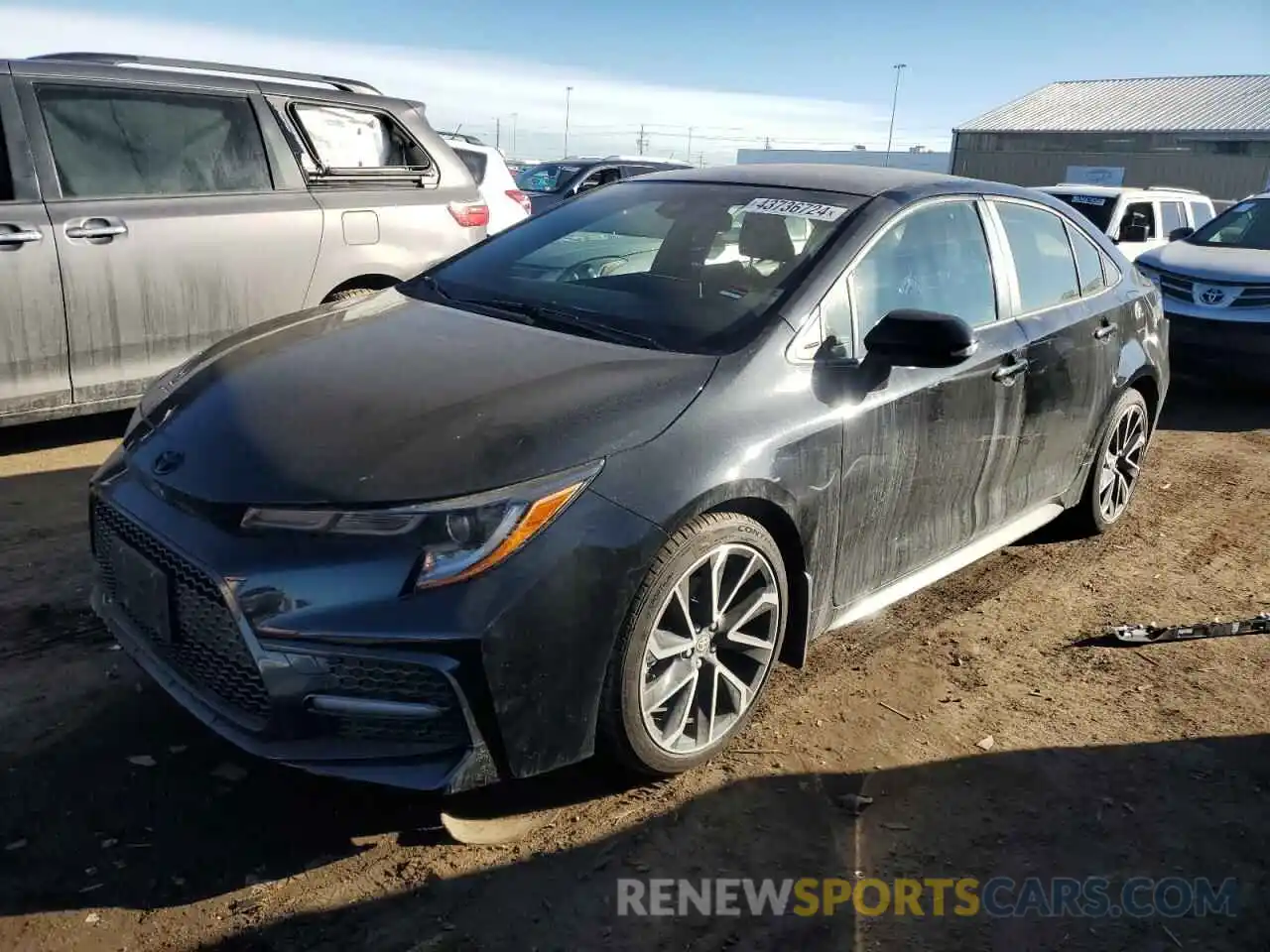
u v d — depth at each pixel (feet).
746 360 9.66
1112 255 15.87
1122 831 9.27
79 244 15.89
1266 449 22.38
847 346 10.53
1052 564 15.28
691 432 8.87
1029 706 11.22
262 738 7.93
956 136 130.62
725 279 10.97
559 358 9.62
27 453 17.30
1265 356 25.48
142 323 16.74
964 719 10.88
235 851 8.28
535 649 7.89
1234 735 10.87
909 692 11.34
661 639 8.88
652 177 13.91
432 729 7.85
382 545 7.64
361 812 8.83
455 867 8.29
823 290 10.47
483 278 12.26
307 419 8.62
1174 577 15.03
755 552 9.45
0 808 8.52
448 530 7.68
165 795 8.84
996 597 14.02
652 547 8.36
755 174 12.99
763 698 11.02
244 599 7.68
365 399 8.86
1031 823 9.29
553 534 7.94
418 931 7.61
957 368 11.51
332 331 10.73
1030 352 12.84
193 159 17.33
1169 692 11.66
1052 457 14.05
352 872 8.14
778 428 9.45
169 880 7.92
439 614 7.57
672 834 8.83
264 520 7.83
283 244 18.06
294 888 7.93
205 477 8.27
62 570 12.85
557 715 8.18
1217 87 124.26
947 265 12.14
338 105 19.29
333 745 7.88
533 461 8.07
